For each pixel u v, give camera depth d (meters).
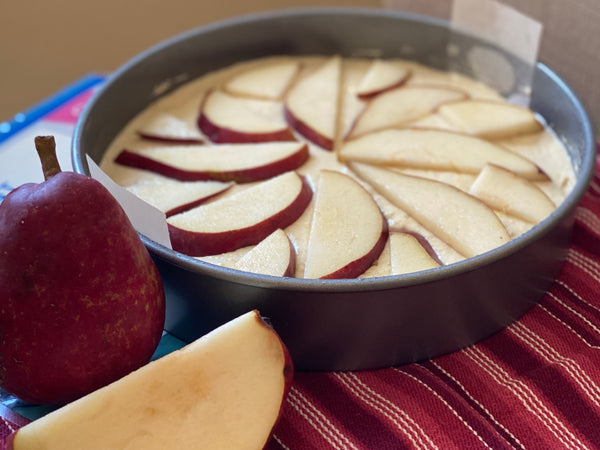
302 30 0.53
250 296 0.33
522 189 0.41
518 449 0.33
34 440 0.29
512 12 0.47
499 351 0.36
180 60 0.50
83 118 0.43
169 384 0.31
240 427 0.30
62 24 0.73
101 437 0.30
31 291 0.30
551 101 0.46
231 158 0.43
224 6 0.73
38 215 0.30
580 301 0.38
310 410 0.34
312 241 0.37
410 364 0.36
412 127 0.45
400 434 0.33
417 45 0.53
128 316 0.31
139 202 0.36
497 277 0.34
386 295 0.33
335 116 0.47
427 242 0.38
